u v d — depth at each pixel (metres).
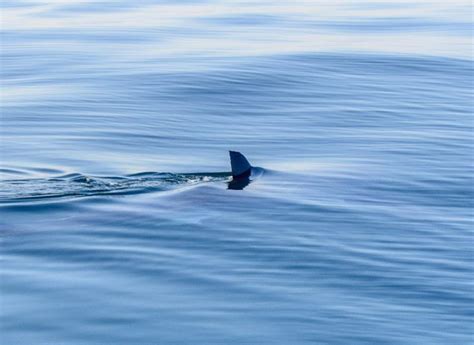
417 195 34.84
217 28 85.50
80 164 39.34
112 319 22.62
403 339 21.84
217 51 71.31
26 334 21.75
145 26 87.00
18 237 28.81
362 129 47.03
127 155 41.19
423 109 52.47
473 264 27.17
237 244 28.58
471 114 51.28
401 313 23.36
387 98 55.53
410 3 111.06
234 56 68.75
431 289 25.02
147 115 49.75
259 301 23.94
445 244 29.03
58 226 29.98
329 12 100.25
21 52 71.62
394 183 36.50
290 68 64.38
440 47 75.62
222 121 48.75
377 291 24.81
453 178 37.44
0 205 32.22
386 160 40.34
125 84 58.12
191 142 44.00
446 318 23.12
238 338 21.70
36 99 53.50
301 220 31.28
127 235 29.23
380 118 49.84
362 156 41.06
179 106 52.28
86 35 81.00
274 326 22.41
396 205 33.44
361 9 103.62
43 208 31.98
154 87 57.31
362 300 24.14
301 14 98.00
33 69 63.94
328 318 22.92
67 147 42.44
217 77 60.38
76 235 29.09
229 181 36.16
